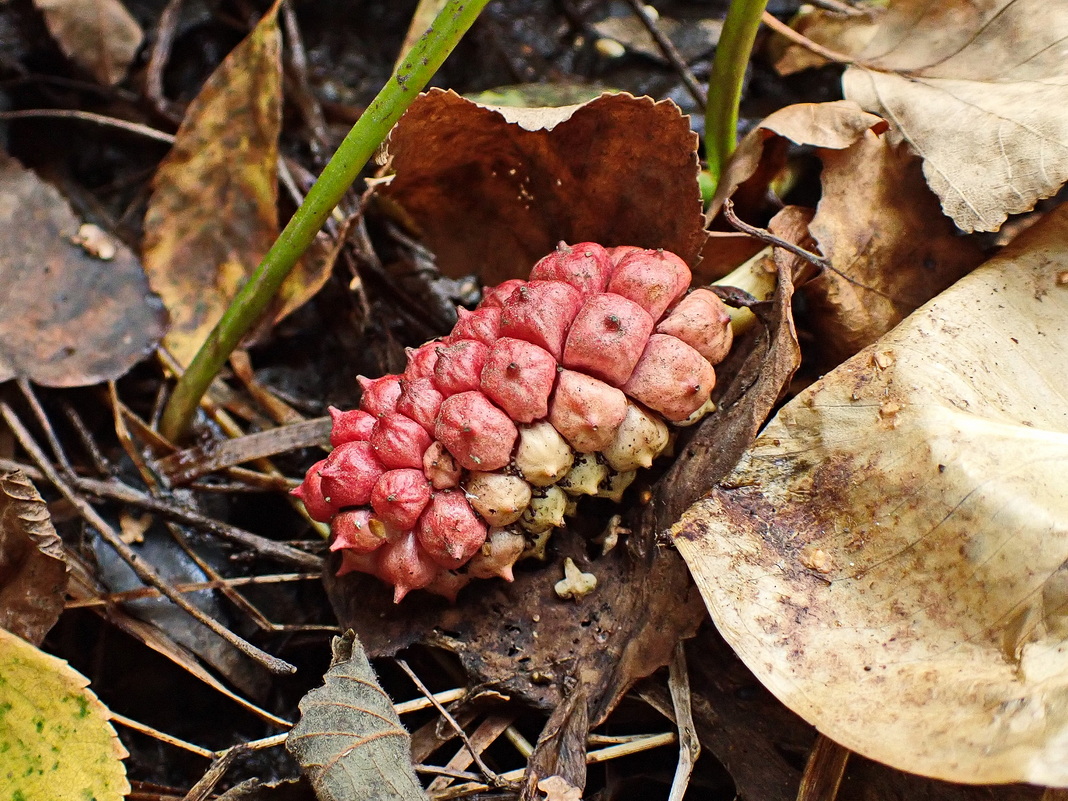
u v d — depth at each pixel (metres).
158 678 0.20
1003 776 0.16
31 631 0.19
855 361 0.18
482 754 0.19
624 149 0.19
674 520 0.18
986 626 0.17
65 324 0.21
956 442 0.17
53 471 0.20
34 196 0.21
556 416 0.18
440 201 0.21
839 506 0.17
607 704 0.18
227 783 0.19
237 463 0.21
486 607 0.19
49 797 0.18
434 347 0.18
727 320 0.18
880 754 0.16
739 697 0.18
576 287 0.18
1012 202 0.19
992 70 0.19
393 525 0.18
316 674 0.20
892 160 0.20
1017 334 0.18
